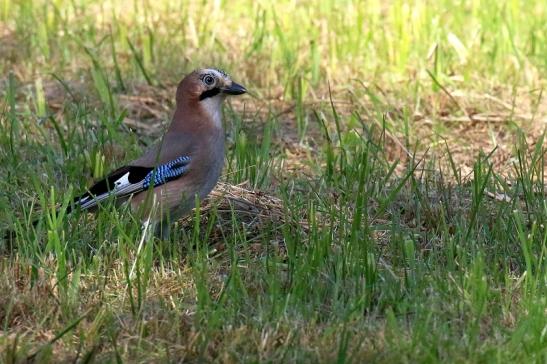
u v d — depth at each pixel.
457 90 16.20
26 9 19.22
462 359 8.62
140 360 8.85
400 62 16.97
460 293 9.66
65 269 10.02
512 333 9.07
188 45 18.17
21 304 9.54
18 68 16.94
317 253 10.13
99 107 15.60
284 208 11.45
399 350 8.70
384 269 10.33
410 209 12.09
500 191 12.66
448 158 14.02
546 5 19.56
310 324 9.23
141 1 20.50
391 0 21.11
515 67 17.05
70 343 9.05
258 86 16.73
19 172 12.80
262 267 10.45
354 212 11.61
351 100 15.86
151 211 10.98
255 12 19.86
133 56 17.36
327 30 18.70
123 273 10.27
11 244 10.62
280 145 14.55
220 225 11.20
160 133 14.85
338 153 13.96
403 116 15.28
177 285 10.08
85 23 19.09
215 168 11.37
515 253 10.76
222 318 9.29
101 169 12.70
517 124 15.19
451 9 19.59
